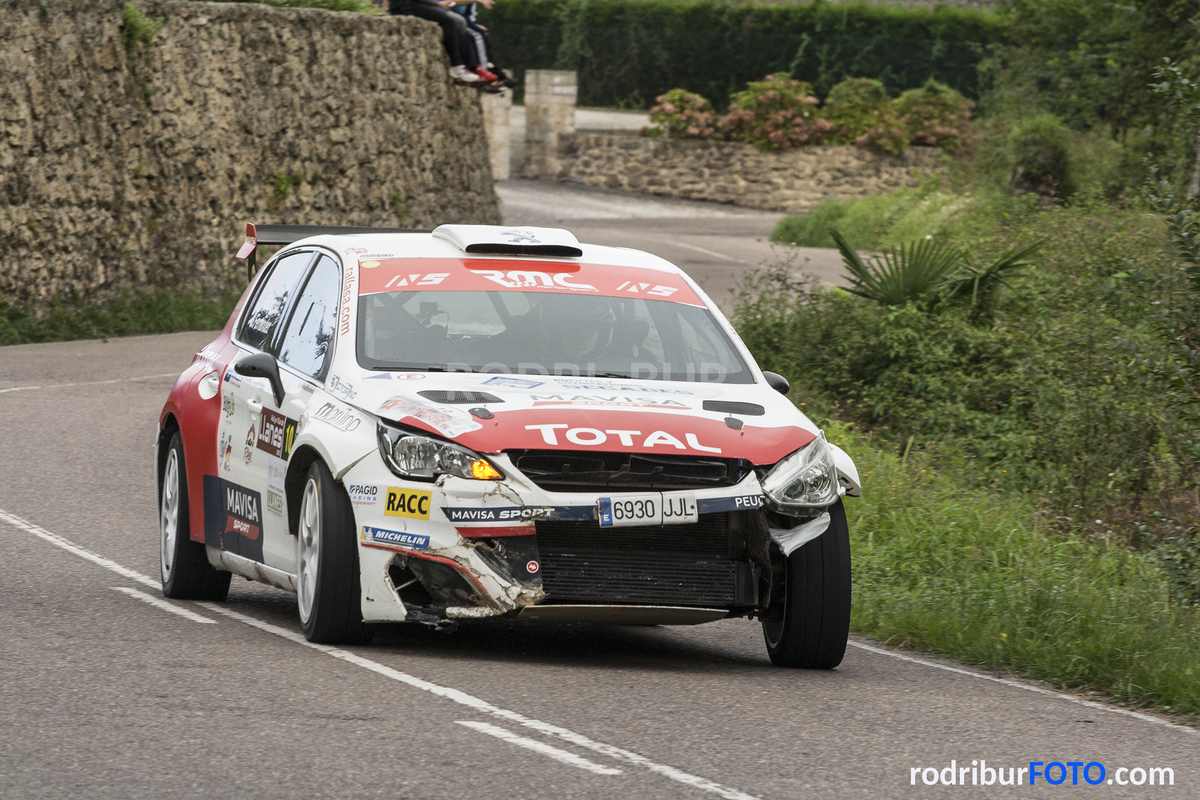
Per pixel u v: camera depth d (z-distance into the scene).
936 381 62.47
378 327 29.08
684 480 25.86
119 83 97.19
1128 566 40.41
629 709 23.50
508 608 25.09
